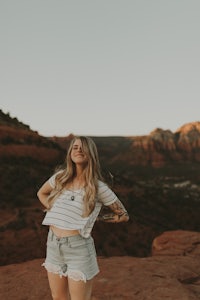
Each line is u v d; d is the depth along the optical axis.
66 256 2.67
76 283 2.64
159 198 48.25
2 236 20.25
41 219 23.20
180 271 5.52
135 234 27.61
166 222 39.06
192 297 4.53
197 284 5.26
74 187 2.74
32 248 19.52
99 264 5.79
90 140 2.75
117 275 5.20
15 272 5.59
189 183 143.12
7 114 50.56
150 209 40.72
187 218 43.94
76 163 2.75
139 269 5.50
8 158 35.12
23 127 47.69
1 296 4.66
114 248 24.28
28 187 30.22
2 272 5.66
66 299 2.87
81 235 2.63
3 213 24.20
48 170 35.91
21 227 21.52
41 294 4.66
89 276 2.66
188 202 53.59
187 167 197.00
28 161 36.16
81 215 2.63
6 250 18.91
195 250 7.77
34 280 5.12
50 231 2.77
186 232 8.77
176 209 46.59
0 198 26.77
